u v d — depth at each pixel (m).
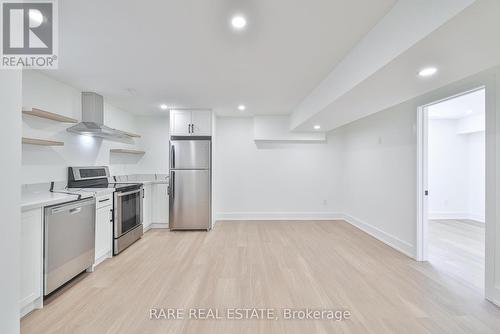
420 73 1.98
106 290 2.45
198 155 4.64
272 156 5.61
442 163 5.64
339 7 1.71
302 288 2.49
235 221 5.44
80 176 3.43
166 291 2.43
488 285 2.27
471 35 1.43
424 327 1.89
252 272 2.86
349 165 5.36
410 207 3.38
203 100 4.12
